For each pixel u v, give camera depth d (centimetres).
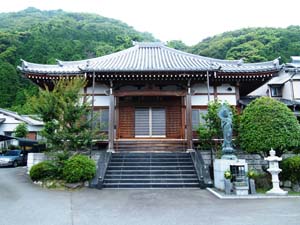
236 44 4191
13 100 3484
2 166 1917
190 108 1441
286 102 1772
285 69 2006
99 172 1113
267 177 1083
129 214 643
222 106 1110
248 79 1541
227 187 916
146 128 1644
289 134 1055
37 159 1396
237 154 1295
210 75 1423
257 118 1107
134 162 1245
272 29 4422
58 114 1116
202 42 5400
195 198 848
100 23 6128
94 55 4028
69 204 759
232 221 574
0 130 2811
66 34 4609
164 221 580
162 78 1428
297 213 643
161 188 1038
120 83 1484
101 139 1262
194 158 1243
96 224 562
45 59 3553
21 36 4181
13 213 654
